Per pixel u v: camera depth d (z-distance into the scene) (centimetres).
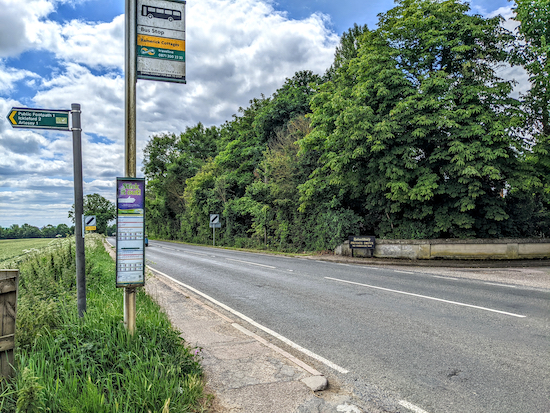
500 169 1511
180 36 455
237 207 3334
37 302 531
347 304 807
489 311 734
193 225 4522
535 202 1830
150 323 464
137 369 348
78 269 536
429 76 1542
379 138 1505
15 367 329
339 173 1836
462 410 359
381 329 623
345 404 366
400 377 436
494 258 1572
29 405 269
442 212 1667
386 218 1895
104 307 581
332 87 1947
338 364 478
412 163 1538
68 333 420
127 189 413
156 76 444
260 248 2762
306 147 2022
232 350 500
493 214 1602
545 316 693
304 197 2062
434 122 1479
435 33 1538
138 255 418
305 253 2131
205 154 5972
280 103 3494
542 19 1553
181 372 382
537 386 407
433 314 714
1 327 316
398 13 1697
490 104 1530
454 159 1452
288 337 591
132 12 430
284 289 1002
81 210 536
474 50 1546
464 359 487
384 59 1605
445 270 1355
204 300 880
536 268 1365
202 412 330
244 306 813
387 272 1315
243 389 383
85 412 284
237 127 4931
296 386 393
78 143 524
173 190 5456
